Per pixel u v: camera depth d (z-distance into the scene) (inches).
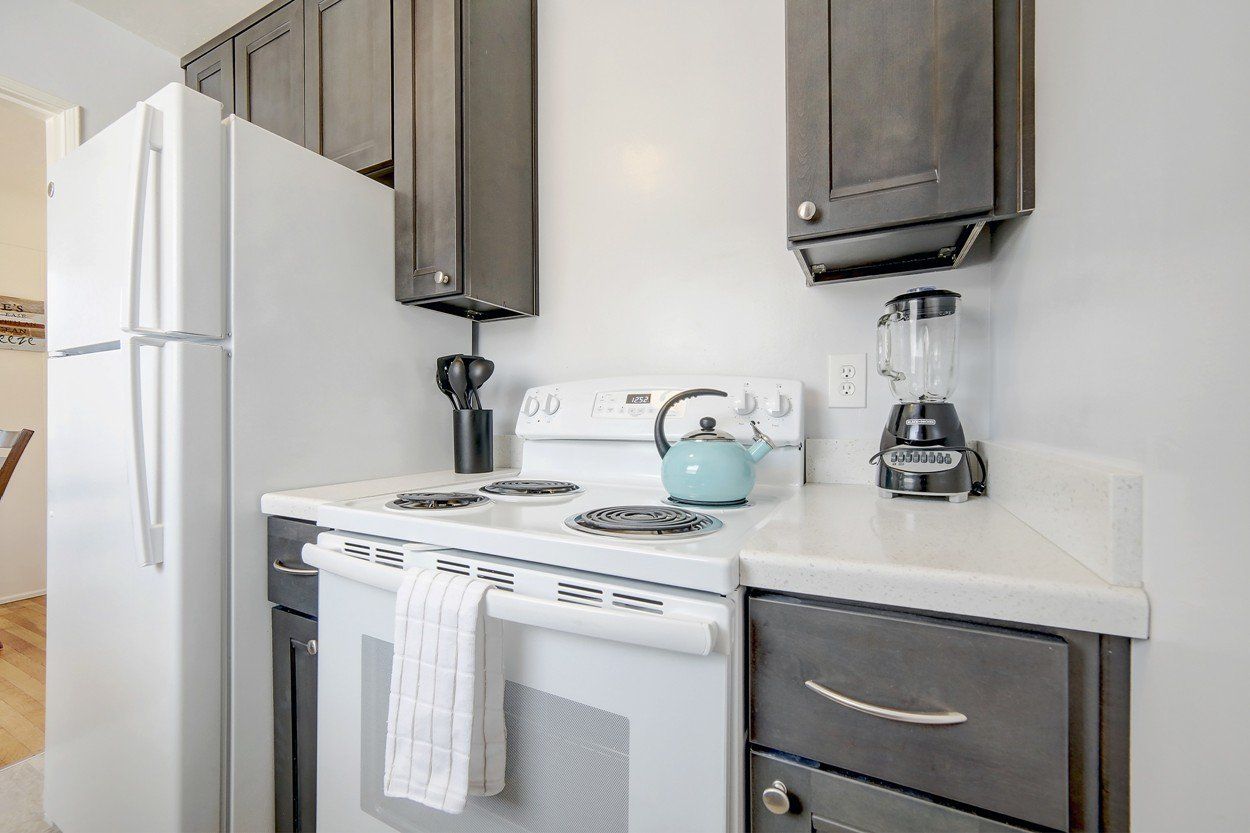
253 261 43.4
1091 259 22.9
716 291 52.9
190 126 40.0
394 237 55.8
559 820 27.1
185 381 39.3
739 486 36.5
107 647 43.9
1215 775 14.9
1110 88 21.3
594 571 26.2
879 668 22.1
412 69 54.0
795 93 35.4
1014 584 19.9
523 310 60.0
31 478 120.3
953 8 31.3
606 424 50.5
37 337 123.0
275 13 65.1
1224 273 14.6
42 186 119.6
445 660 27.5
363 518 35.0
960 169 31.1
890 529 28.9
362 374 52.7
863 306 47.0
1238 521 14.2
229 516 41.9
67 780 48.7
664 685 24.2
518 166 59.5
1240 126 13.9
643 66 56.6
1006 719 20.2
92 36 71.8
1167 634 17.1
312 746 41.4
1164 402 17.3
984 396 42.4
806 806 23.5
